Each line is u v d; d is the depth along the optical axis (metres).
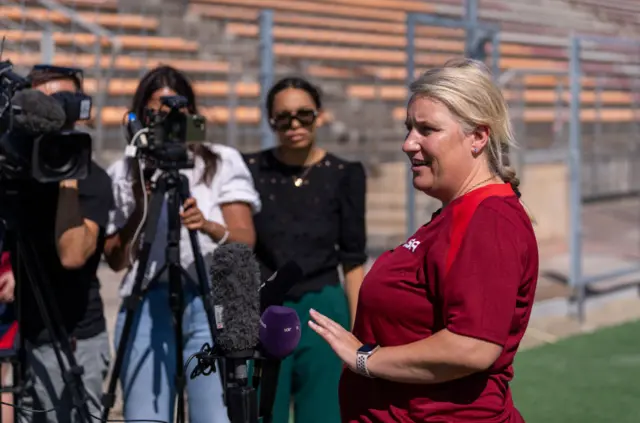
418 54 15.95
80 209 4.39
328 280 4.85
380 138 15.65
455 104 2.97
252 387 2.95
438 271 2.95
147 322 4.52
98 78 11.28
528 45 19.33
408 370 2.96
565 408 7.08
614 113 17.64
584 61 17.86
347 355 3.11
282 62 15.62
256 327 2.89
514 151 10.54
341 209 4.93
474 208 2.96
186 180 4.39
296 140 4.88
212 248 4.62
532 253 3.01
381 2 18.42
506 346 3.03
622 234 15.62
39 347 4.46
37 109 3.72
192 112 4.71
